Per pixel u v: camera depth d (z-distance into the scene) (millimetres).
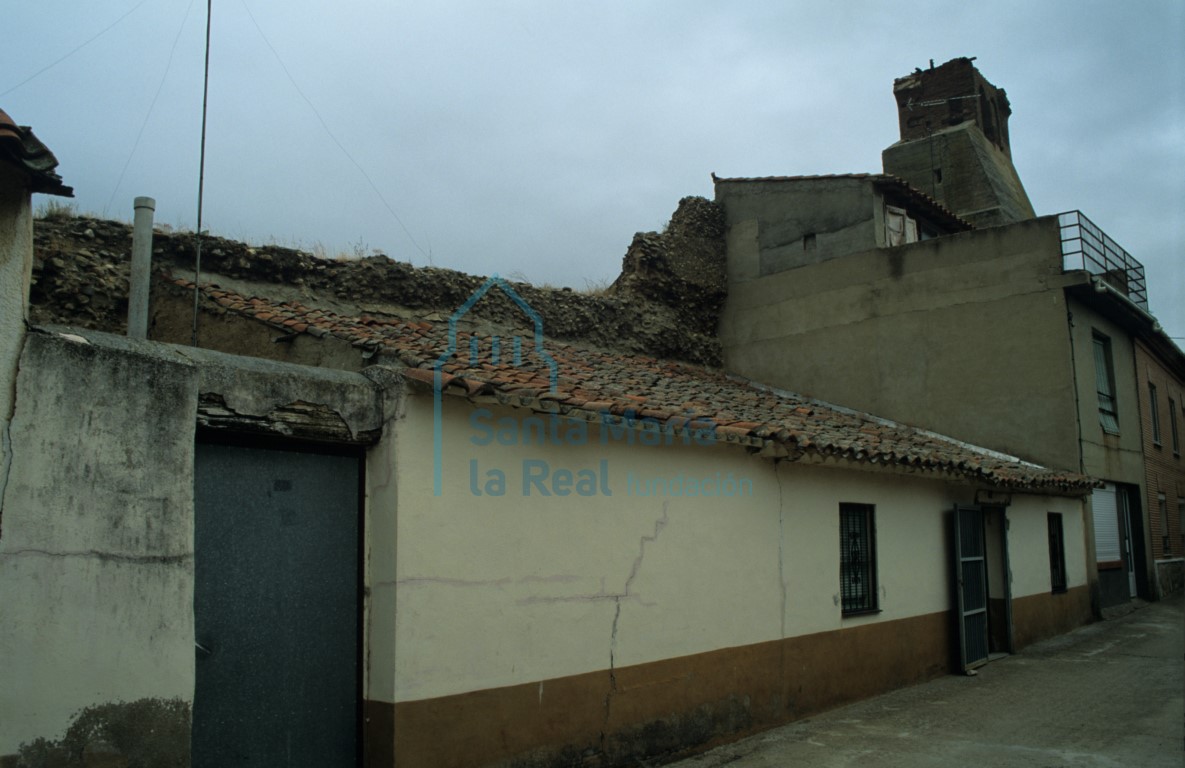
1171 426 21422
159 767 4066
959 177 23781
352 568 5469
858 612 9391
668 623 7074
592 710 6336
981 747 7246
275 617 5055
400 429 5406
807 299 17094
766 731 7855
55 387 3943
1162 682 10031
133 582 4098
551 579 6172
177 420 4414
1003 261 14938
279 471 5184
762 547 8156
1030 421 14398
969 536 11594
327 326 7117
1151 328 17719
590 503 6562
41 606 3779
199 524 4801
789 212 17625
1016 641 12438
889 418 15805
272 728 4961
